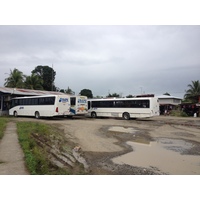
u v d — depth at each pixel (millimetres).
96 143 10602
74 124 18203
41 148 8672
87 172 6242
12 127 14820
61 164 6840
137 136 12789
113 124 18703
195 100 41781
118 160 7633
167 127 17172
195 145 10312
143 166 6926
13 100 26547
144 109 22562
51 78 54906
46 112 22453
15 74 39188
